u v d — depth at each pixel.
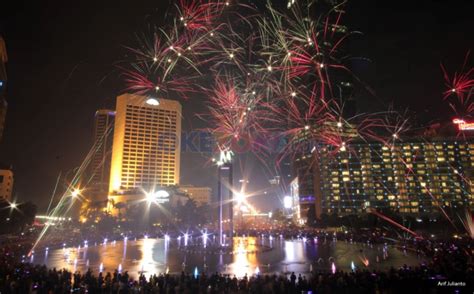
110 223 151.75
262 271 42.25
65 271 32.25
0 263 35.78
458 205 162.50
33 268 33.62
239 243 80.44
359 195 182.88
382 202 182.00
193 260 52.62
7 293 27.25
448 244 58.81
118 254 62.12
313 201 195.88
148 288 27.66
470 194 179.12
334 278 28.50
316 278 29.16
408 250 61.09
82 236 110.94
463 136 187.25
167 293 27.17
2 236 106.81
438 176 183.00
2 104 166.38
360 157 186.25
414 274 29.19
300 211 199.12
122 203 190.62
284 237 93.56
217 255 58.38
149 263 50.09
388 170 184.62
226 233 111.94
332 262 49.06
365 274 29.36
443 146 185.88
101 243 88.50
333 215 150.50
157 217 170.62
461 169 183.00
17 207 116.94
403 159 185.25
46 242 85.69
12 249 62.44
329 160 186.75
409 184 182.75
